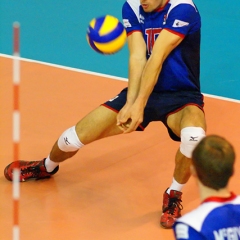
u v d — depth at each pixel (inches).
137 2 571.2
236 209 327.9
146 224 567.5
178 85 577.6
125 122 543.2
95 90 866.1
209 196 332.5
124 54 988.6
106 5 1181.1
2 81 881.5
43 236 540.1
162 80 578.9
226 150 331.3
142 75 543.8
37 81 887.1
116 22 550.0
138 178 652.1
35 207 589.0
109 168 672.4
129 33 578.2
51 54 989.2
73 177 651.5
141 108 537.6
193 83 580.4
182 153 546.9
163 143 729.0
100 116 579.8
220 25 1098.7
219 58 984.3
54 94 847.1
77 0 1198.9
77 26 1097.4
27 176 636.1
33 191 620.4
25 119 770.8
